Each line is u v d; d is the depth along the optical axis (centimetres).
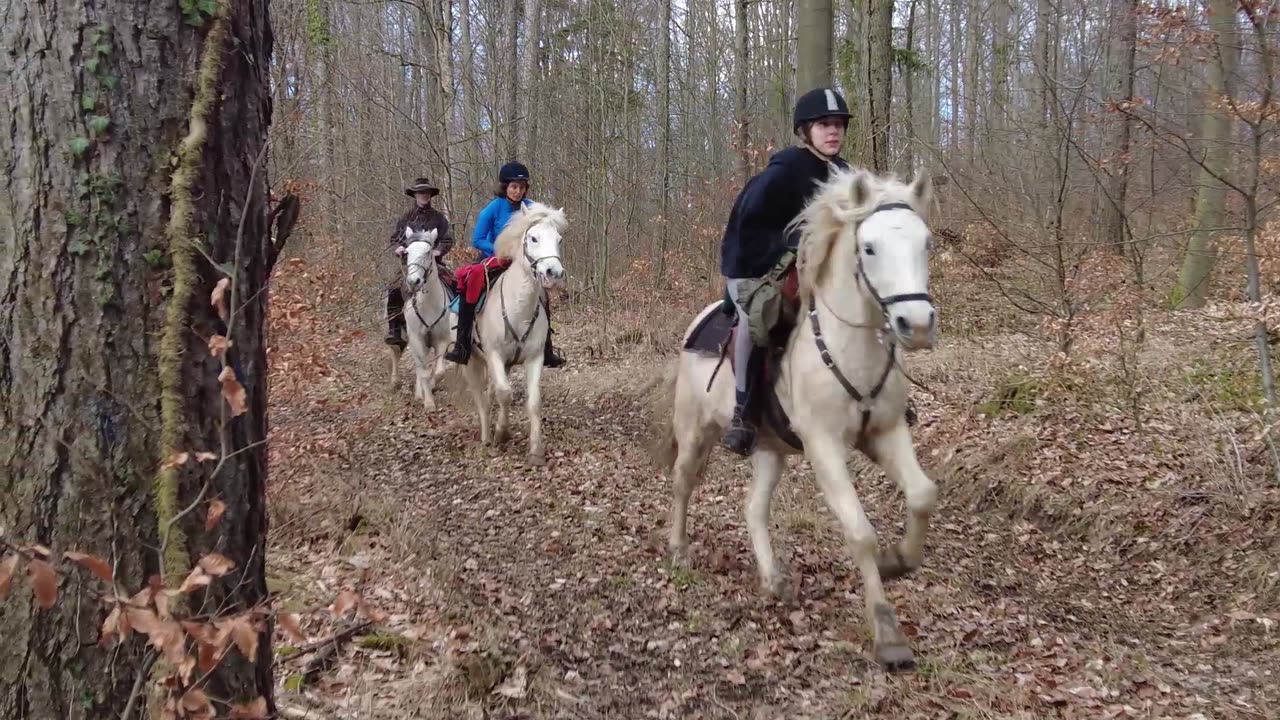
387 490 676
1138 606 515
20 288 207
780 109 1383
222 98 221
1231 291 1015
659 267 1438
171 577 213
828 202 416
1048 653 441
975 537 619
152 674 218
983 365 947
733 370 495
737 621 475
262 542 246
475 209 1702
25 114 205
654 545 588
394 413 948
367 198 1628
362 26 1883
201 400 220
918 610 485
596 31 1720
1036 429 742
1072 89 839
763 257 478
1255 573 510
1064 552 593
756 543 507
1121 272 849
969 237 1128
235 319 228
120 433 213
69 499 210
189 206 213
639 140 1731
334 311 1051
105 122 207
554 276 766
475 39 1892
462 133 1783
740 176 1361
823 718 380
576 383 1073
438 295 971
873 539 417
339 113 1619
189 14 216
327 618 434
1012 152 1185
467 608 463
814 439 428
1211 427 684
